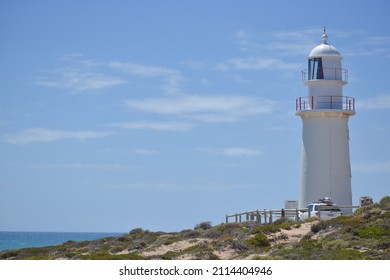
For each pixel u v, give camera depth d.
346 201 80.12
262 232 60.62
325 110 79.75
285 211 72.38
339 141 80.56
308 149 81.00
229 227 68.12
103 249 65.88
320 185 80.00
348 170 81.00
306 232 60.34
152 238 69.88
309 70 81.94
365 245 49.81
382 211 61.50
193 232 67.50
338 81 80.69
